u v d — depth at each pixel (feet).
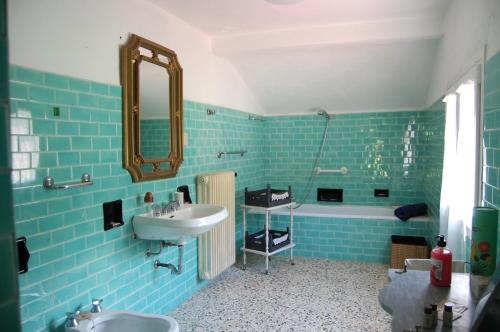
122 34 7.39
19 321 1.67
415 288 4.43
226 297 9.94
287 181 16.08
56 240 5.90
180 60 9.59
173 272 9.20
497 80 5.21
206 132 10.96
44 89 5.68
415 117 14.37
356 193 15.25
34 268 5.52
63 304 6.04
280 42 10.65
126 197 7.53
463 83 6.90
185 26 9.83
